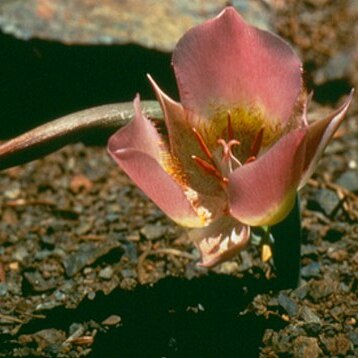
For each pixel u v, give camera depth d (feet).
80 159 1.78
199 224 1.26
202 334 1.36
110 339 1.36
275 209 1.24
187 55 1.28
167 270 1.49
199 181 1.31
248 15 1.91
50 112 1.84
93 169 1.76
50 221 1.62
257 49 1.27
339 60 1.98
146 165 1.21
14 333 1.38
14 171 1.74
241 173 1.22
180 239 1.55
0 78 1.81
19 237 1.58
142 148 1.26
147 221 1.60
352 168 1.75
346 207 1.60
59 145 1.34
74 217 1.63
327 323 1.38
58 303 1.44
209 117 1.30
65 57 1.79
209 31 1.27
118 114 1.35
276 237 1.39
